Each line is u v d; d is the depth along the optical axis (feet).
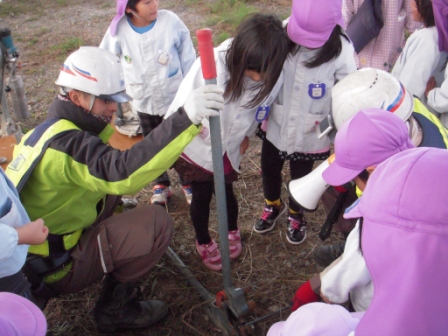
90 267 6.10
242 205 9.37
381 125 4.39
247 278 7.82
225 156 6.75
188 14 19.81
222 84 6.03
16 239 4.45
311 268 7.97
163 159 4.82
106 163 4.96
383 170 2.85
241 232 8.73
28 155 5.34
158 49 8.59
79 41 17.76
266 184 8.13
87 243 6.07
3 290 4.87
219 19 18.95
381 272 2.70
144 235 6.07
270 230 8.67
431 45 7.22
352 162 4.55
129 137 11.10
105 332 6.83
